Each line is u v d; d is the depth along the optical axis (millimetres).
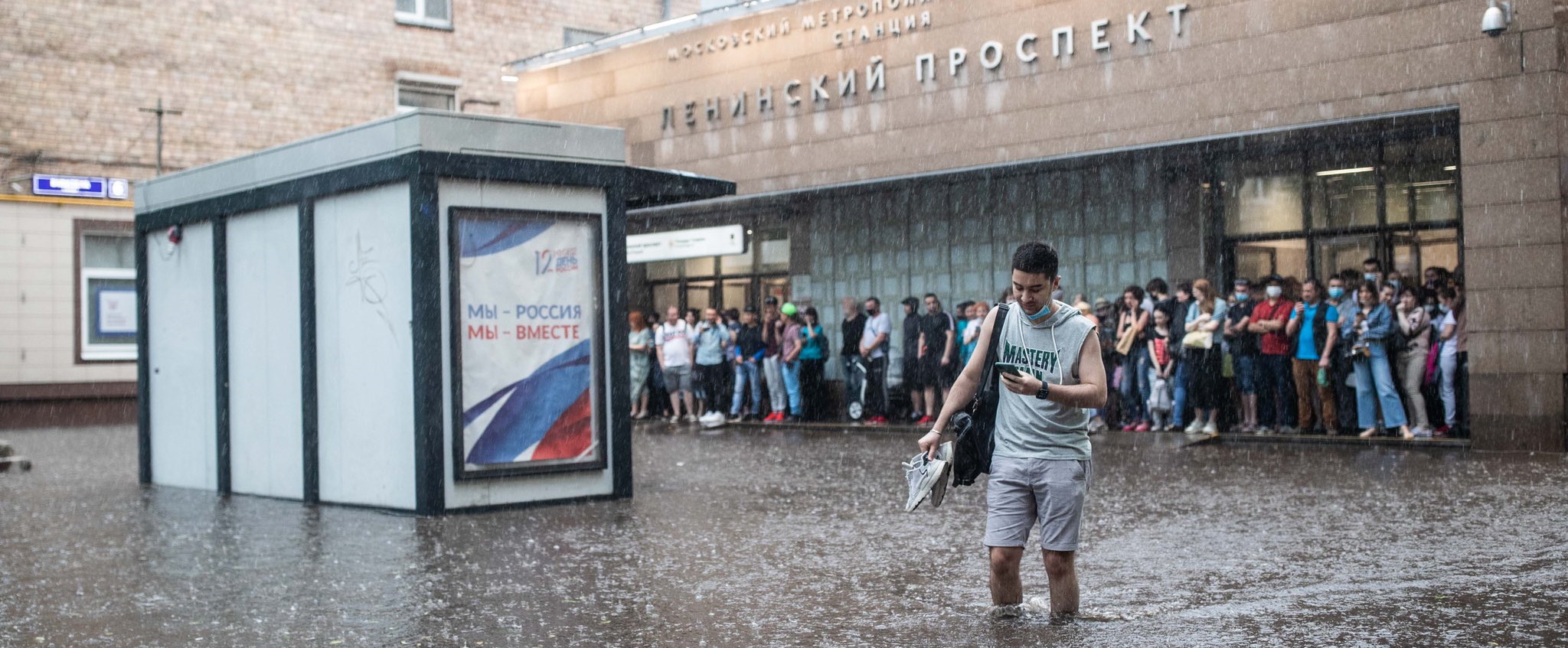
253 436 12508
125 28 26453
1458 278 15508
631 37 23516
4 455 16109
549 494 11062
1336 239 16484
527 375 10953
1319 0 15703
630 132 23547
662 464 14586
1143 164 17578
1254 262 17234
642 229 24125
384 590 7305
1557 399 13625
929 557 7910
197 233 13289
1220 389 16062
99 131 26219
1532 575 6879
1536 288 13742
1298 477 11531
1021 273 5734
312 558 8477
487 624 6367
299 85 28406
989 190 19609
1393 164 15977
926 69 19531
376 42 29344
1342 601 6348
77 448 19781
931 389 19047
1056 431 5879
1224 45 16562
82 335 26125
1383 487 10656
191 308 13445
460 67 30500
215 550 8938
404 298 10656
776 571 7594
